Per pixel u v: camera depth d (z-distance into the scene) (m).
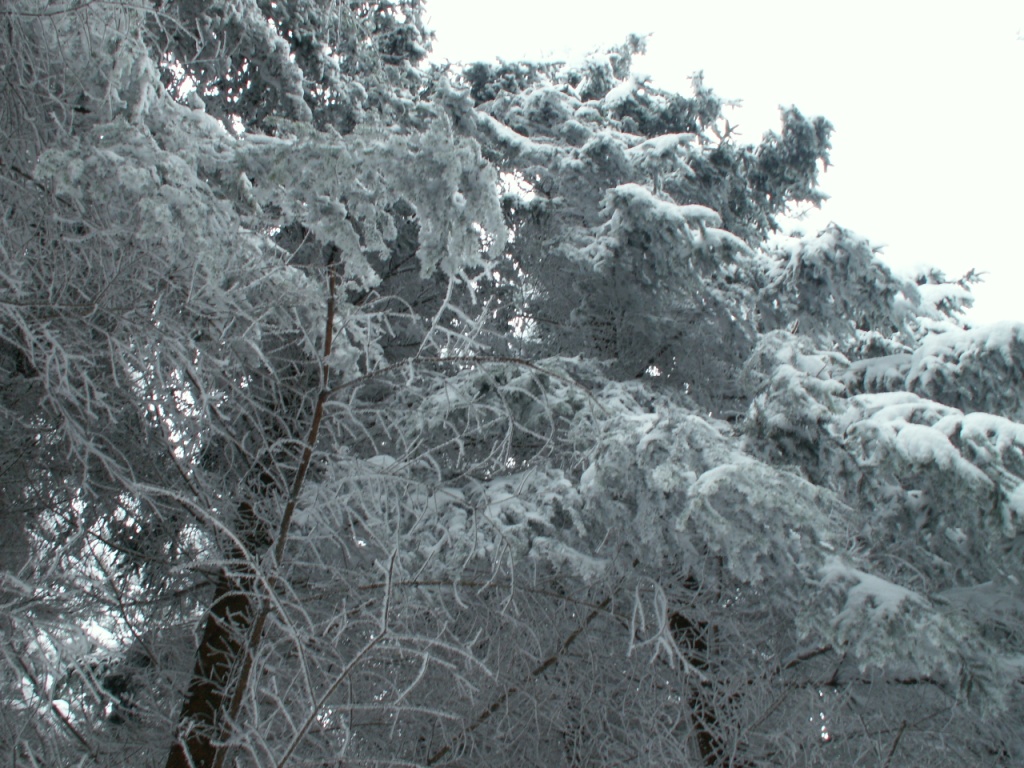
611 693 4.71
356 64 8.24
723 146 7.95
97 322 3.25
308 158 3.04
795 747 4.65
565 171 6.74
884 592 4.11
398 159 3.07
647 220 5.98
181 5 5.82
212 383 3.78
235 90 6.68
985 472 4.08
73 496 3.90
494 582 4.03
